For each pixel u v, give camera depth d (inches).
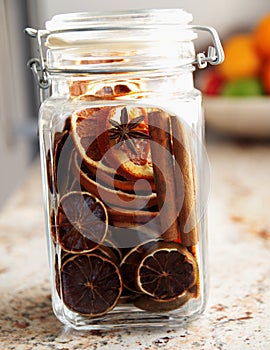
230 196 35.8
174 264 21.8
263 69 47.7
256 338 21.6
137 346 21.5
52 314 23.6
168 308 22.1
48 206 22.2
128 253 21.7
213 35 22.2
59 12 47.5
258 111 45.4
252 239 29.6
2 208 35.7
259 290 24.7
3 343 21.9
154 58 21.2
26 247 29.5
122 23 21.1
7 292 25.2
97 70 21.0
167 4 49.7
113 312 22.2
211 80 49.1
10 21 40.9
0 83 37.9
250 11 51.6
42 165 22.4
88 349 21.4
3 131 37.8
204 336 21.8
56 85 22.1
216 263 27.2
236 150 47.4
